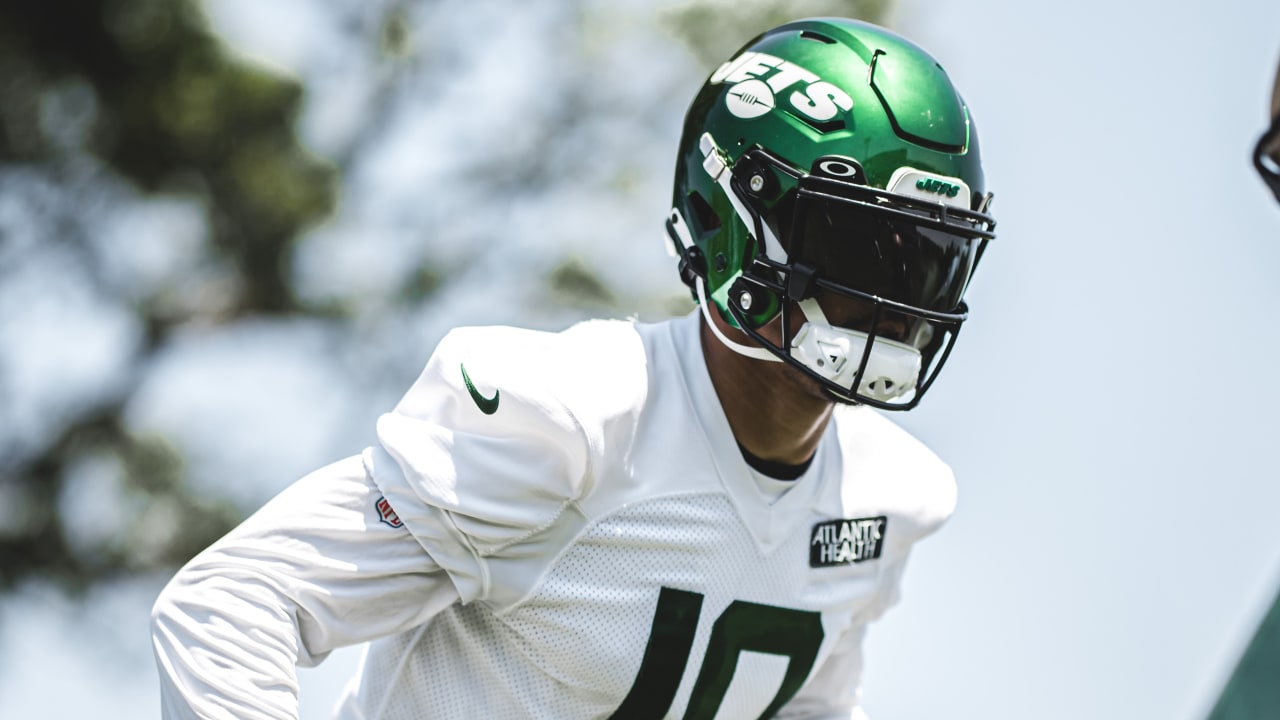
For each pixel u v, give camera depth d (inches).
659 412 329.1
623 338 337.7
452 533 309.9
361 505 310.5
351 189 917.2
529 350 320.8
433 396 319.3
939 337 327.9
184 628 300.2
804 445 335.9
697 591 330.0
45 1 800.3
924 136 320.5
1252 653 321.1
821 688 382.6
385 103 944.3
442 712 335.0
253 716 296.4
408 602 318.0
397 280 923.4
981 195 328.8
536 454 311.1
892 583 371.9
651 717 337.1
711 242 335.6
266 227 860.6
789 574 341.4
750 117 330.3
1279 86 280.5
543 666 328.2
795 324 321.7
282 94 837.2
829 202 315.3
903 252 315.3
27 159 844.0
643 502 322.3
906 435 369.7
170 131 830.5
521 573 317.7
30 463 859.4
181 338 884.6
